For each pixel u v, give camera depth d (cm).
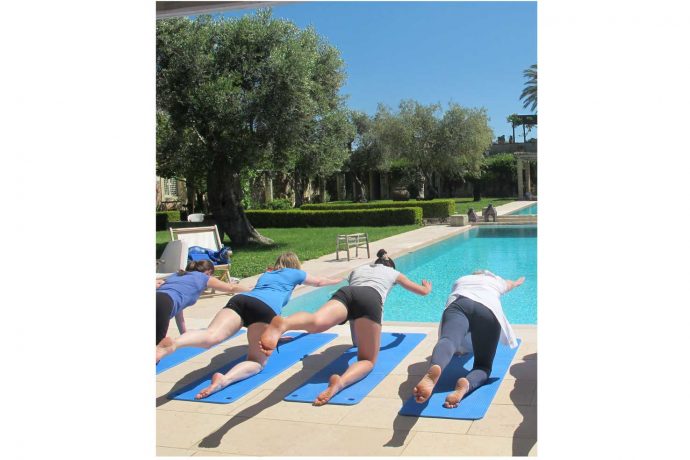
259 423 369
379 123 3719
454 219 2180
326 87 1608
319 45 1612
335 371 467
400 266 1267
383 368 468
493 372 445
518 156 3816
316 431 353
